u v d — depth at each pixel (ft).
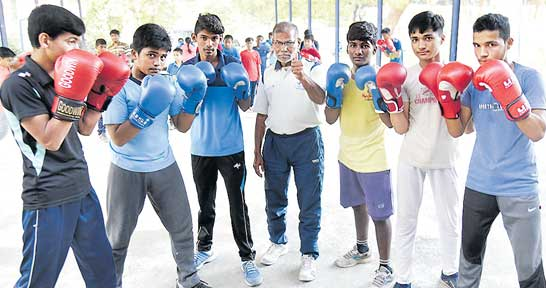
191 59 7.58
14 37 47.88
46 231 4.80
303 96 7.09
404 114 6.29
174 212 6.53
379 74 5.83
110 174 6.18
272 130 7.40
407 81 6.33
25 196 4.82
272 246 8.15
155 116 5.63
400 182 6.63
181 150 17.16
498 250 8.11
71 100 4.37
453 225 6.70
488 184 5.39
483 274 7.32
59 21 4.42
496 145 5.30
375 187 6.91
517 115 4.77
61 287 7.46
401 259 6.71
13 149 18.03
